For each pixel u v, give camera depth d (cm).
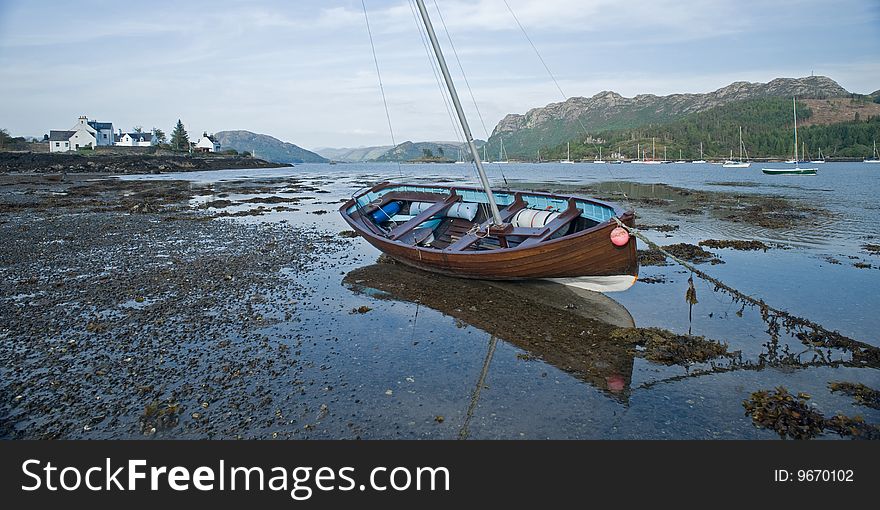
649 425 702
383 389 806
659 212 3092
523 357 925
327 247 1984
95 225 2503
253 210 3247
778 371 860
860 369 864
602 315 1152
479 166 1349
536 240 1290
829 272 1522
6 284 1409
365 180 7444
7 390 801
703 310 1180
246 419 721
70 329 1062
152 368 878
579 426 703
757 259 1714
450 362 907
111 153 10644
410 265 1550
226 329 1066
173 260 1725
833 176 7125
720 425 701
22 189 4516
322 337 1027
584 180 7019
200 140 15075
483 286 1392
